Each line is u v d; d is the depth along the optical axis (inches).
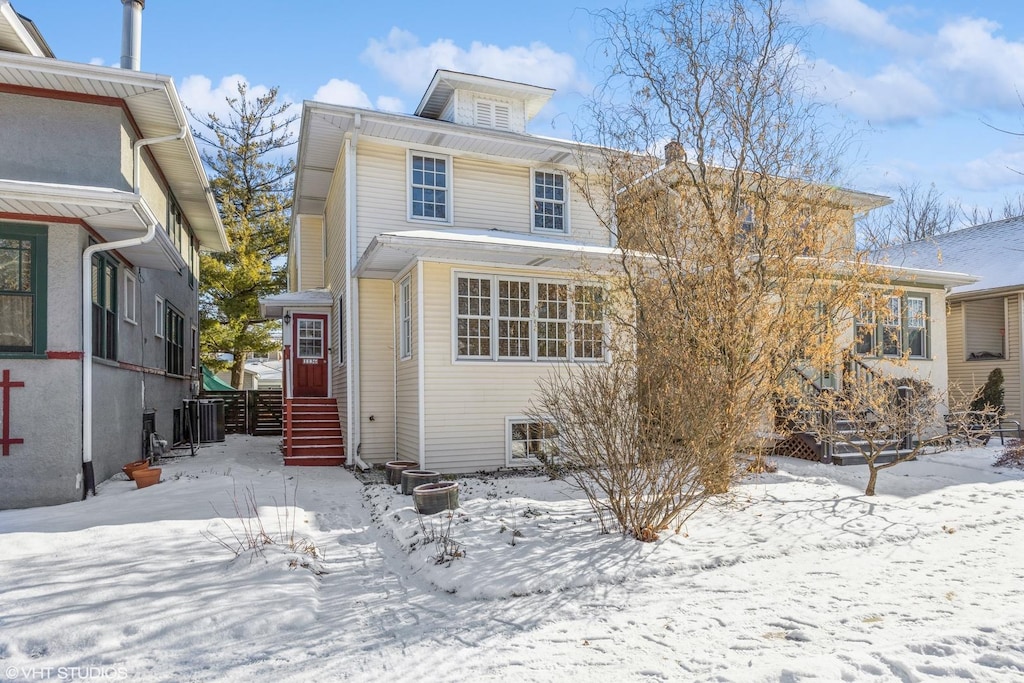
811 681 138.3
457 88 561.3
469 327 450.6
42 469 341.4
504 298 461.7
